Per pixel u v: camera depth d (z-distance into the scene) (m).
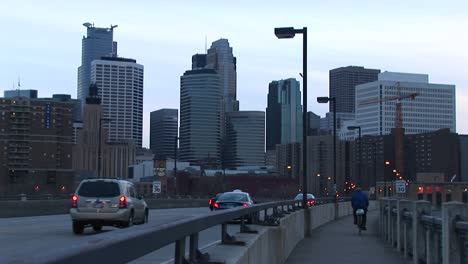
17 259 2.24
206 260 6.29
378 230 23.78
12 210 33.47
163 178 120.38
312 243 19.06
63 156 156.00
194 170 166.88
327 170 129.12
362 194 23.08
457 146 126.06
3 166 148.88
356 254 15.82
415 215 12.84
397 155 127.00
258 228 10.99
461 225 8.50
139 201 23.00
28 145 151.50
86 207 20.52
